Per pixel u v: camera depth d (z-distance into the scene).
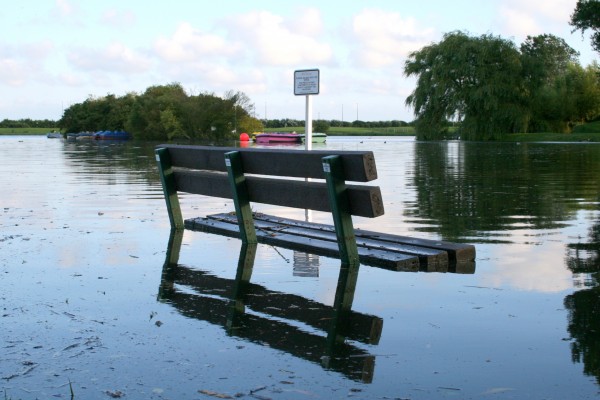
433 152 32.50
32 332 3.68
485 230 7.81
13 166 22.38
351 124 113.56
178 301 4.41
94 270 5.43
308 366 3.14
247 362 3.20
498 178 16.03
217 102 73.38
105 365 3.15
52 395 2.79
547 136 53.94
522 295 4.56
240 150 6.72
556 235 7.39
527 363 3.17
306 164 6.04
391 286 4.88
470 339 3.55
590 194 12.05
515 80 55.22
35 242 6.89
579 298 4.45
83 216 9.18
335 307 4.26
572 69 75.06
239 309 4.21
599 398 2.74
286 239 6.68
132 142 65.38
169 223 8.47
